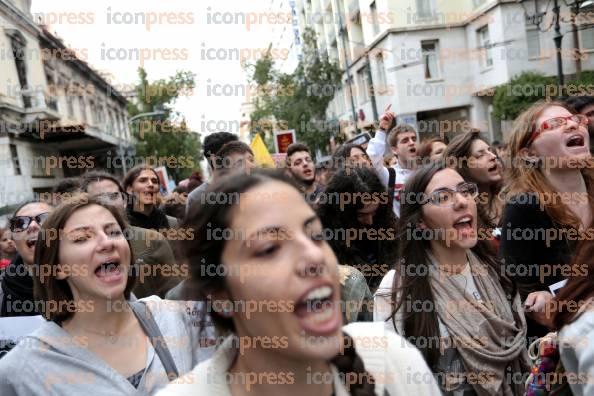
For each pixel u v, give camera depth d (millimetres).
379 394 1117
